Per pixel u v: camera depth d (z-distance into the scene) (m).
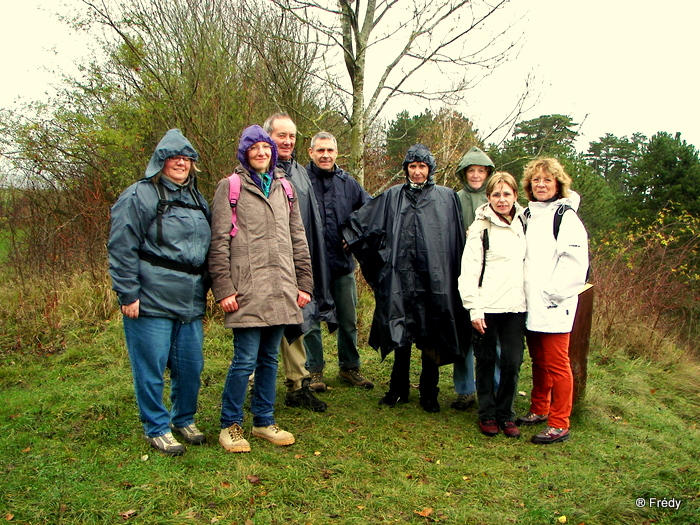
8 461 2.72
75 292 5.72
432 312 3.52
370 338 3.78
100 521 2.24
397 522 2.34
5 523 2.19
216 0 7.24
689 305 7.80
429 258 3.48
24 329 4.98
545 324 3.21
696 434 3.79
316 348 4.04
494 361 3.39
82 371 4.33
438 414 3.70
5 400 3.59
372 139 8.97
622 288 6.51
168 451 2.78
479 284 3.34
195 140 6.75
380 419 3.55
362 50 5.22
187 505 2.37
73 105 8.43
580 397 3.77
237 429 2.94
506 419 3.39
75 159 8.05
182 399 2.96
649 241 7.49
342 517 2.35
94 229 6.81
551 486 2.74
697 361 6.57
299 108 7.00
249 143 2.83
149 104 7.23
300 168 3.52
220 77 6.93
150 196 2.64
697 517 2.46
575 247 3.17
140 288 2.67
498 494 2.63
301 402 3.66
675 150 17.41
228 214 2.82
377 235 3.62
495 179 3.30
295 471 2.71
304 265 3.08
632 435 3.56
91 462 2.71
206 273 2.90
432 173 3.60
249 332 2.88
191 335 2.85
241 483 2.55
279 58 6.24
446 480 2.75
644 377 5.24
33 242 6.68
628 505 2.53
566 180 3.28
